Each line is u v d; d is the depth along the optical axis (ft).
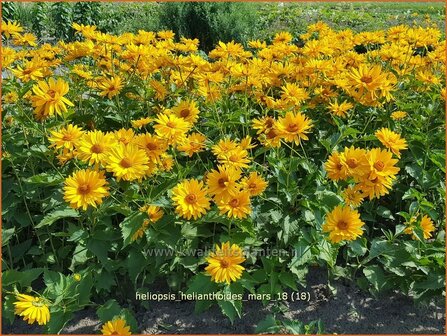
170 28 36.32
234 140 13.05
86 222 11.45
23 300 9.53
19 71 13.44
